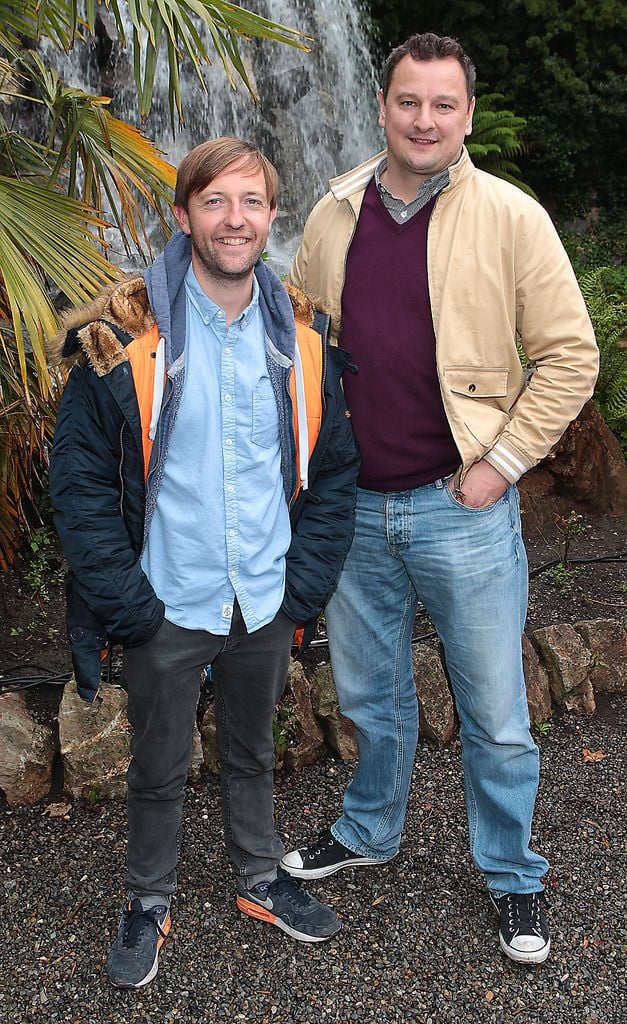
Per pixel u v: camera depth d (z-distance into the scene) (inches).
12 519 150.0
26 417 130.3
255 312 77.4
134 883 91.0
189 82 354.3
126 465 76.0
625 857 107.6
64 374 79.8
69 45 125.6
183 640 81.3
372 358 84.4
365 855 104.0
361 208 85.1
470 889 102.7
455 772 121.3
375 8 471.8
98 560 75.7
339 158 415.8
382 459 86.4
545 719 132.2
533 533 187.2
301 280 90.5
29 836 108.0
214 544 79.0
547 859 106.9
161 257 75.4
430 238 82.0
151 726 83.9
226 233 71.3
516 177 500.4
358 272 84.8
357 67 443.8
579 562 175.9
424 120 77.5
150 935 90.6
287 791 117.8
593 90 490.0
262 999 89.0
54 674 134.6
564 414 82.2
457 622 88.2
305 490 84.2
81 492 75.2
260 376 77.3
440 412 84.5
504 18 483.8
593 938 96.7
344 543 85.8
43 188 118.6
